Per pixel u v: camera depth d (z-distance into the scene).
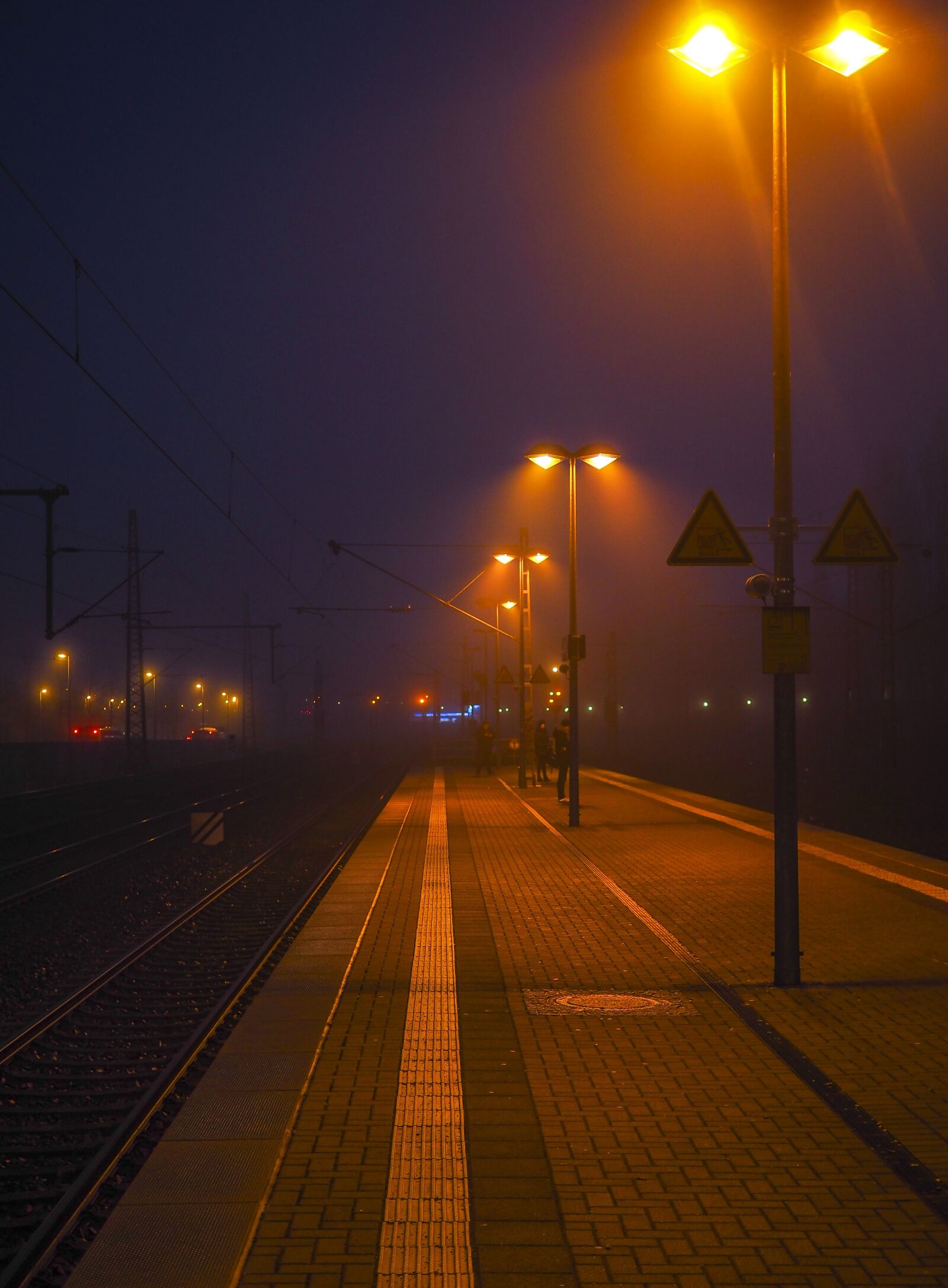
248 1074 6.53
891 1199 4.78
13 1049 8.27
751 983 8.83
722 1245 4.36
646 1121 5.73
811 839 19.23
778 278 9.07
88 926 14.48
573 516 22.45
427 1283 4.05
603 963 9.62
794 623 8.91
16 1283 4.40
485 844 19.11
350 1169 5.09
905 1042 7.16
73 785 35.91
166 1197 4.77
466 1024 7.65
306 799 37.53
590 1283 4.06
